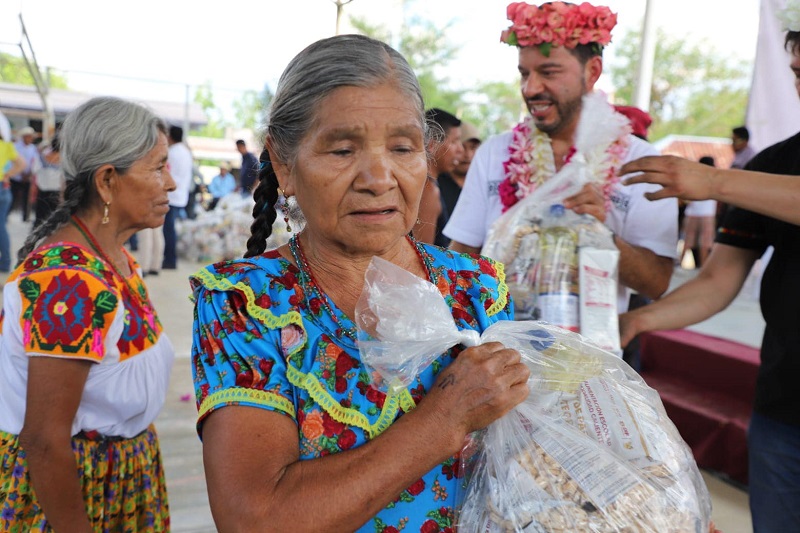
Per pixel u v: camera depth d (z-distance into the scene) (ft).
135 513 5.41
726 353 12.63
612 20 6.31
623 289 6.97
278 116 3.25
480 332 3.67
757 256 6.90
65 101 50.29
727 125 99.96
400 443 2.92
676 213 6.78
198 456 11.32
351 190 3.14
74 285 4.65
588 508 3.09
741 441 11.05
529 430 3.34
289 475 2.86
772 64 8.89
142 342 5.21
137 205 5.32
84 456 4.97
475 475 3.37
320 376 3.14
